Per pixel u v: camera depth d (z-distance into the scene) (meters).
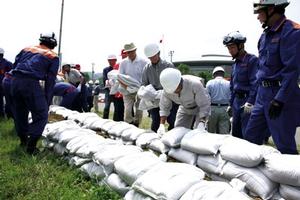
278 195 3.40
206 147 4.03
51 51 6.16
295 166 3.22
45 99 6.10
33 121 6.01
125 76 8.20
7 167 5.02
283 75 4.45
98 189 4.07
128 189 3.93
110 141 5.04
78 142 5.25
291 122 4.52
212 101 7.39
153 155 4.18
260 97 4.80
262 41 4.82
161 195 3.22
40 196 4.00
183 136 4.55
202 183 3.13
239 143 3.88
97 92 17.69
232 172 3.68
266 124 4.84
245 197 2.86
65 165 5.14
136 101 8.43
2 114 10.44
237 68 5.99
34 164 5.08
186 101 5.42
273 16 4.57
